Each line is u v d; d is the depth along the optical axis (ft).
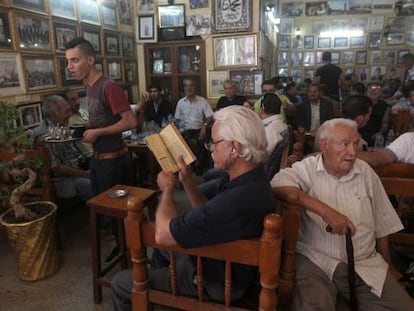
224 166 3.35
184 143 3.89
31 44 9.46
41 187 7.16
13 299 5.91
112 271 6.57
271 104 7.70
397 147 5.35
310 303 3.65
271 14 17.67
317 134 4.77
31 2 9.39
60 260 7.07
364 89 14.23
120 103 6.21
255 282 3.67
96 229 5.57
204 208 2.99
